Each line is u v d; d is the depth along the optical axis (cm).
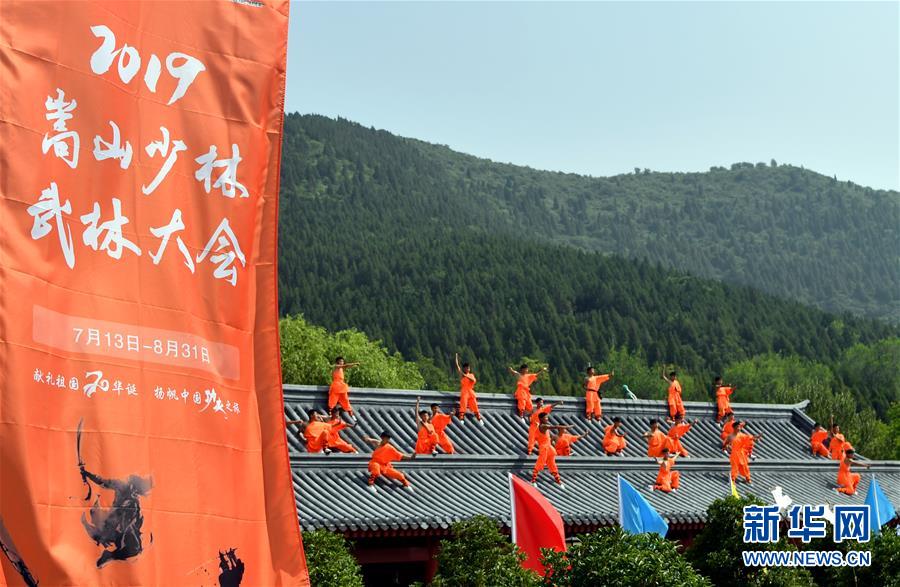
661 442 3262
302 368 6022
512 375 12400
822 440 3731
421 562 2586
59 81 1012
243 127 1149
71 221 1012
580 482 2984
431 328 12862
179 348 1080
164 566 1040
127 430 1030
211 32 1139
